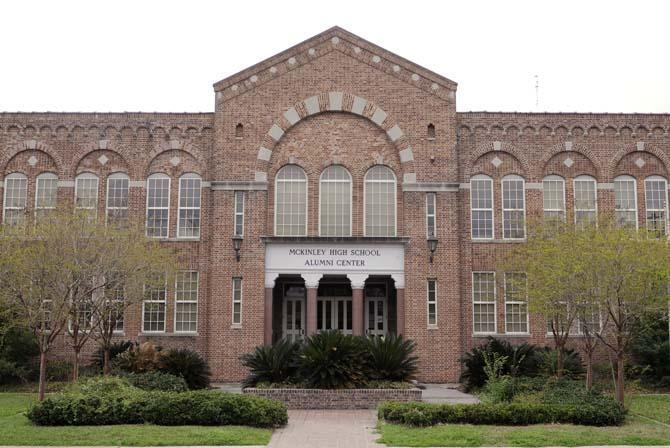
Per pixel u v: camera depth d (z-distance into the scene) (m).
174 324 33.09
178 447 15.73
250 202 32.94
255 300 32.25
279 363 24.45
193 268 33.44
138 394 19.47
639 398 25.73
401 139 33.31
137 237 27.06
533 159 34.03
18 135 34.31
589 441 16.47
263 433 17.38
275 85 33.69
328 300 35.66
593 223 26.23
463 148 34.00
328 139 33.50
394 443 16.20
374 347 24.67
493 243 33.53
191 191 34.00
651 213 33.97
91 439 16.28
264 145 33.38
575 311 23.73
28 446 15.66
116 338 32.88
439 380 31.78
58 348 32.44
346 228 33.16
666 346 29.22
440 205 32.91
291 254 32.53
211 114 34.16
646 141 34.28
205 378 27.12
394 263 32.50
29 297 22.44
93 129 34.31
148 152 34.09
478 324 33.12
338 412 22.22
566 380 25.19
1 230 24.58
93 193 33.97
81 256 23.50
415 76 33.66
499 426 18.62
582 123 34.25
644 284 20.98
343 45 33.91
